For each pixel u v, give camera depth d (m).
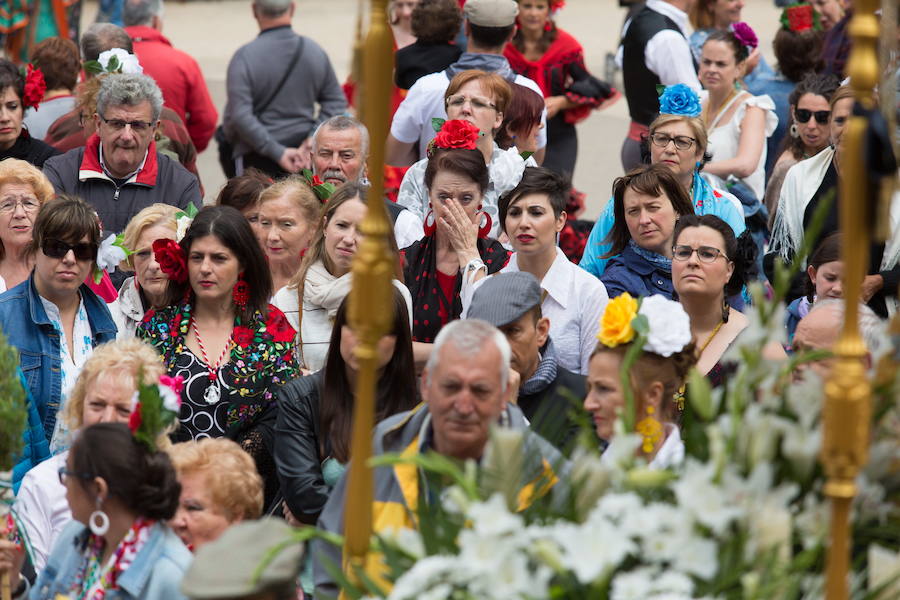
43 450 9.54
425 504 5.14
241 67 18.02
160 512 6.68
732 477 4.60
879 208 4.25
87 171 13.17
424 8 15.77
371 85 4.81
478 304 8.52
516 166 12.20
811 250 11.26
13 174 11.28
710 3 19.17
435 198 10.55
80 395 8.41
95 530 6.69
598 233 11.78
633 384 6.66
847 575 4.40
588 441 5.18
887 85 4.61
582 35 38.06
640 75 16.89
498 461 4.93
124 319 11.09
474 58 14.35
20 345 9.70
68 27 26.03
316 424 8.60
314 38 37.28
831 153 11.54
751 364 4.91
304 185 11.62
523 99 13.79
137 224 10.84
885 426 4.80
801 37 16.66
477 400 6.18
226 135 18.59
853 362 4.30
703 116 15.01
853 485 4.34
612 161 24.48
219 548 5.73
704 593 4.58
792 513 4.80
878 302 9.98
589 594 4.61
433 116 14.45
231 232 9.55
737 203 12.60
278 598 5.68
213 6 43.44
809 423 4.67
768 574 4.53
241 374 9.54
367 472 5.03
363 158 12.99
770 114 15.34
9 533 7.57
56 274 9.73
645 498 4.83
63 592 6.89
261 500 7.92
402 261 10.73
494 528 4.59
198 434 9.43
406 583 4.58
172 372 9.47
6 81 14.03
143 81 13.10
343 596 5.75
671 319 6.68
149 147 13.45
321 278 10.40
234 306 9.75
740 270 9.84
